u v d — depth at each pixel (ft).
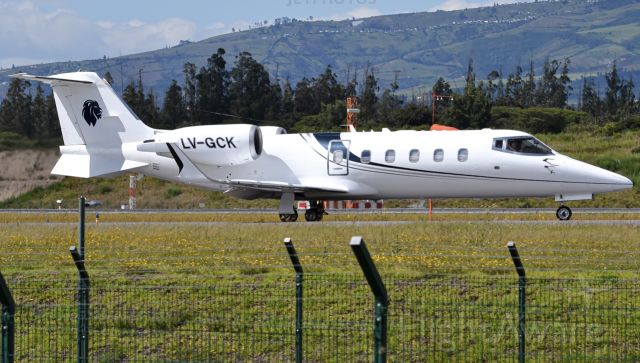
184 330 108.27
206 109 501.15
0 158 339.57
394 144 213.87
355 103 430.20
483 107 449.89
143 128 232.12
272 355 106.11
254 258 137.90
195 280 124.06
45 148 342.85
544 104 637.71
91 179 341.62
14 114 457.27
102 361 107.55
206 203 320.09
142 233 177.37
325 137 219.20
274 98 511.40
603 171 205.57
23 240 169.89
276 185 212.43
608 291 111.86
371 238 155.63
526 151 208.23
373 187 216.13
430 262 129.49
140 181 342.64
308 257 136.56
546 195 208.03
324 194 218.18
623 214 214.07
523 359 89.10
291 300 116.06
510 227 168.86
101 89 233.96
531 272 121.39
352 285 117.39
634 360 99.81
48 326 113.91
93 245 159.22
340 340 105.70
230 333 108.47
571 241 146.61
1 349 89.10
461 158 209.36
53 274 132.05
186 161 222.89
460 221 194.08
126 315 115.44
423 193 214.48
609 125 401.90
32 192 328.08
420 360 102.17
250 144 218.38
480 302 112.47
